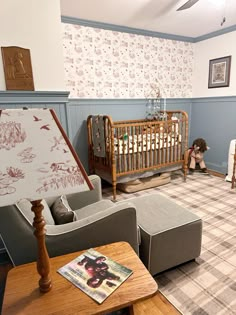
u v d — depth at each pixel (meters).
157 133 3.16
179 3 2.60
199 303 1.39
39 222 0.79
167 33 3.74
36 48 1.93
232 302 1.39
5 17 1.78
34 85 1.97
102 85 3.39
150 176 3.38
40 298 0.84
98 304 0.81
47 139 0.67
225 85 3.71
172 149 3.36
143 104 3.81
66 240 1.17
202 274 1.63
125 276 0.93
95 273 0.95
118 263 1.01
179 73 4.08
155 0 2.52
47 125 0.67
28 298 0.84
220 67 3.73
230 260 1.77
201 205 2.72
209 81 3.95
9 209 1.06
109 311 0.80
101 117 2.87
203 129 4.21
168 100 4.07
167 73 3.95
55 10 1.95
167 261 1.58
